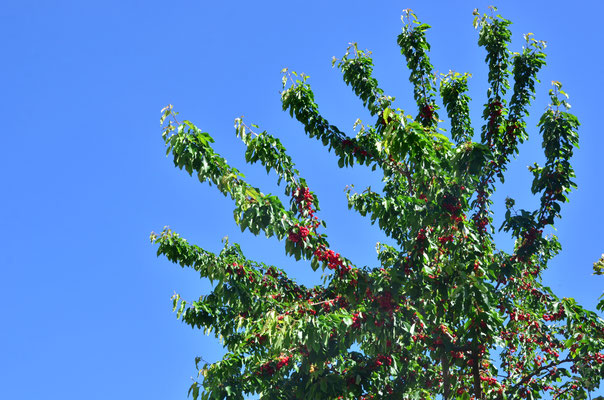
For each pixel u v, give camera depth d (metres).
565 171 11.90
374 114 11.14
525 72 12.13
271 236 9.12
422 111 11.70
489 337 10.11
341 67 11.55
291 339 8.77
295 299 12.33
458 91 12.20
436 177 10.27
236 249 12.60
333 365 11.65
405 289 10.02
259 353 11.52
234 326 12.81
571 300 11.34
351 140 10.68
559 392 12.20
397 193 13.25
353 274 9.74
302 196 10.00
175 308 12.44
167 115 8.70
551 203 12.05
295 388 11.53
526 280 12.71
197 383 11.57
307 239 9.26
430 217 10.11
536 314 12.12
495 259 12.56
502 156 12.12
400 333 9.94
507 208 13.18
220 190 8.86
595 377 11.13
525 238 12.31
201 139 8.65
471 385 12.42
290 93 10.63
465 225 10.47
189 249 11.91
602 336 11.14
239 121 9.77
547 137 11.91
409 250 10.25
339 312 10.11
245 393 11.50
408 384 11.89
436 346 10.96
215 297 13.02
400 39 12.02
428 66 11.99
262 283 12.11
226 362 11.54
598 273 11.35
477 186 12.19
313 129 10.70
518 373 13.16
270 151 9.86
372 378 11.18
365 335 10.12
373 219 10.67
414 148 8.65
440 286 9.97
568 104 11.91
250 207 8.76
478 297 9.37
